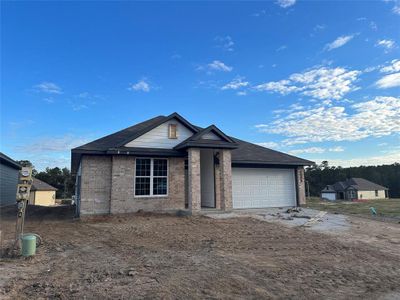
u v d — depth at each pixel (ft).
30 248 23.98
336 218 50.21
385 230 40.78
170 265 22.31
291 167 66.59
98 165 50.72
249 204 61.67
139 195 52.31
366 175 288.10
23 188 27.04
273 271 21.77
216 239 32.19
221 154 54.03
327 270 22.67
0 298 15.61
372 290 18.80
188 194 53.83
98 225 41.06
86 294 16.37
